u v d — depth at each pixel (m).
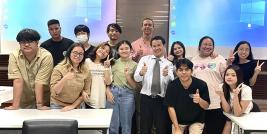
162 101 3.80
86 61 3.54
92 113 3.11
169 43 5.26
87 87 3.29
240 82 3.29
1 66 5.48
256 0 5.17
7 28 5.33
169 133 3.80
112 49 4.04
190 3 5.20
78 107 3.32
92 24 5.32
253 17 5.19
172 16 5.22
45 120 2.42
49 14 5.30
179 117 3.40
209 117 3.86
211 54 3.91
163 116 3.75
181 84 3.37
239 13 5.20
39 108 3.18
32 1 5.29
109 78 3.71
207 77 3.84
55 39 4.18
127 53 3.94
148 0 5.27
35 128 2.38
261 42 5.22
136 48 4.24
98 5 5.29
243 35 5.23
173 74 3.80
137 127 4.15
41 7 5.29
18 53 3.16
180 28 5.24
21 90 3.17
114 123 3.91
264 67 5.31
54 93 3.11
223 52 5.25
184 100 3.36
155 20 5.27
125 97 3.93
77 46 3.13
